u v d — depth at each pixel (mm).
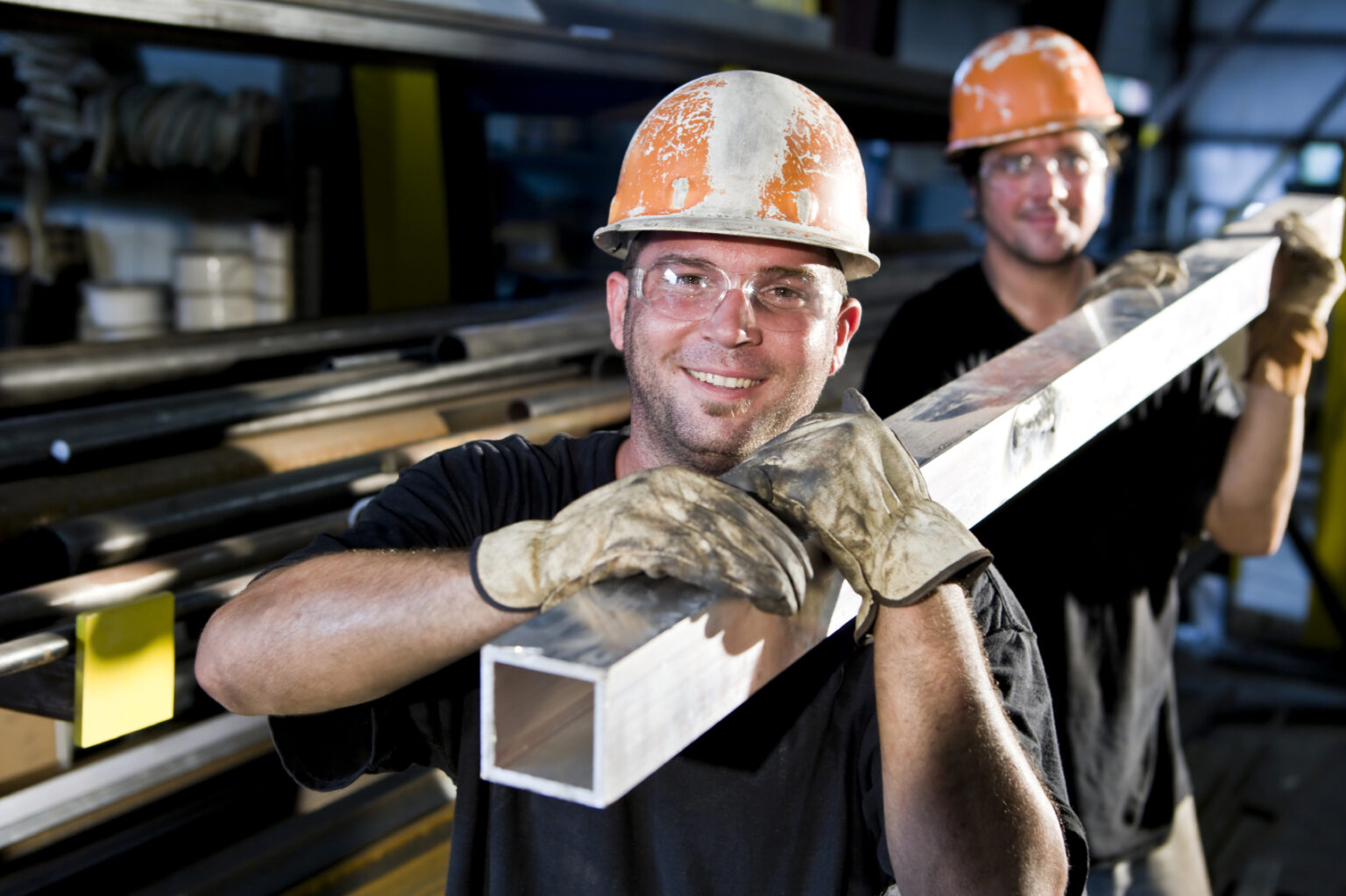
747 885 911
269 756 1511
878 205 8078
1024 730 859
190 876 1339
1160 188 11234
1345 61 10383
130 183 2480
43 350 1623
